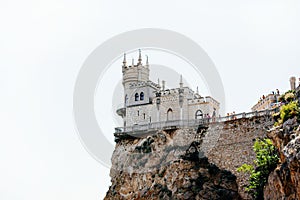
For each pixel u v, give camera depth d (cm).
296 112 5281
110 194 8006
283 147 4938
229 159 7162
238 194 6844
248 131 7138
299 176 4419
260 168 6153
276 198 5184
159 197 7362
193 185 7181
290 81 7619
